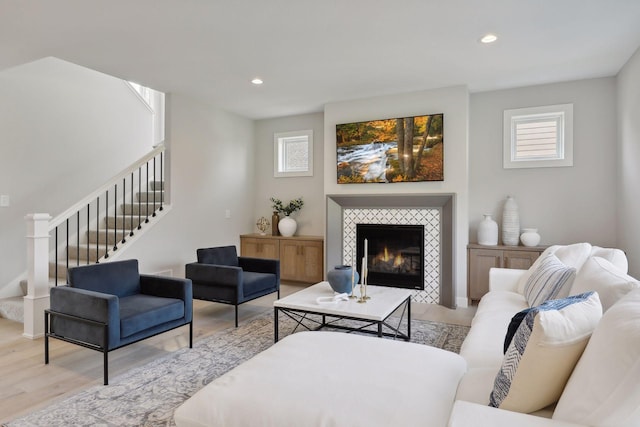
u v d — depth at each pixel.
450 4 2.64
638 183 3.45
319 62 3.70
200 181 5.14
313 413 1.32
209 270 3.81
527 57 3.60
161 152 4.75
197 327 3.65
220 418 1.38
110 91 5.26
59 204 4.61
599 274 2.03
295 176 5.88
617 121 4.07
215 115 5.38
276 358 1.77
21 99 4.23
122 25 2.92
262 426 1.33
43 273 3.35
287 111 5.62
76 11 2.70
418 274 4.70
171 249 4.74
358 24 2.94
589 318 1.25
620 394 0.96
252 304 4.54
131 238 4.32
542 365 1.17
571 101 4.31
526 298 2.79
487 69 3.91
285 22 2.90
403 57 3.58
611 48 3.39
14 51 3.39
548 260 2.79
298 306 2.90
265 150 6.12
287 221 5.63
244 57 3.58
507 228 4.38
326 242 5.09
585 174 4.28
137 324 2.62
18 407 2.17
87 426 1.98
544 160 4.43
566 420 1.10
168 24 2.91
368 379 1.54
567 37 3.17
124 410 2.14
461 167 4.42
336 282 3.08
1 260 4.06
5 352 2.97
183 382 2.49
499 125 4.63
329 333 2.16
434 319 3.96
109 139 5.24
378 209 4.89
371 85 4.41
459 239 4.43
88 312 2.52
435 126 4.48
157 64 3.76
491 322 2.38
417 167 4.58
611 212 4.18
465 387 1.50
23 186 4.25
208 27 2.97
